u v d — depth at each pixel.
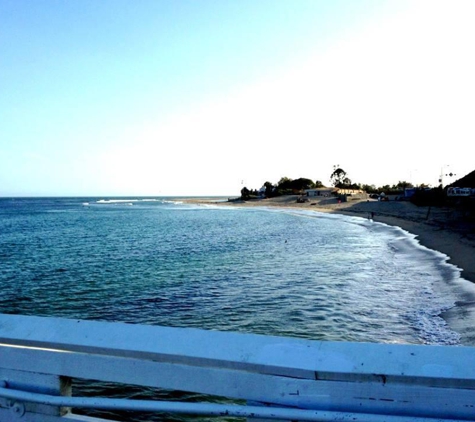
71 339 1.42
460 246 22.34
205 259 20.47
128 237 32.41
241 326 9.68
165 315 10.66
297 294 12.68
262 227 43.38
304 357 1.24
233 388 1.27
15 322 1.55
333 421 1.14
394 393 1.15
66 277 15.92
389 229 38.53
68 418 1.40
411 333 8.93
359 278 15.19
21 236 33.41
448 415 1.12
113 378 1.37
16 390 1.44
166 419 4.81
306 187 144.25
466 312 10.12
